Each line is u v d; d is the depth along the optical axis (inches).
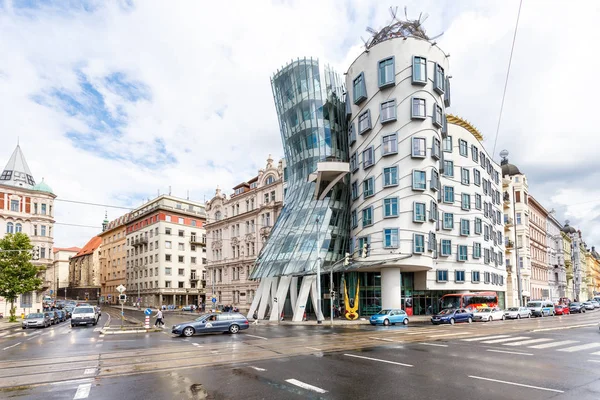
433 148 1578.5
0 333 1295.5
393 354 649.0
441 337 901.8
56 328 1460.4
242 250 2481.5
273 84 2212.1
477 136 2261.3
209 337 973.8
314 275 1668.3
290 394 403.9
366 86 1694.1
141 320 1827.0
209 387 436.5
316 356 634.8
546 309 1947.6
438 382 448.8
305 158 1989.4
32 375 518.9
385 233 1552.7
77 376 506.9
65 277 5531.5
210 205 2903.5
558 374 486.6
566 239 4151.1
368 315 1680.6
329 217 1766.7
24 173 3002.0
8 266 1914.4
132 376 500.4
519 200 2719.0
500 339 855.1
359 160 1726.1
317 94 1991.9
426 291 1836.9
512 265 2583.7
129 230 4018.2
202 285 3627.0
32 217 2529.5
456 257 1884.8
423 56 1600.6
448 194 1923.0
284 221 1909.4
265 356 641.0
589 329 1094.4
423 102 1581.0
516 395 392.2
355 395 398.3
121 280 4084.6
